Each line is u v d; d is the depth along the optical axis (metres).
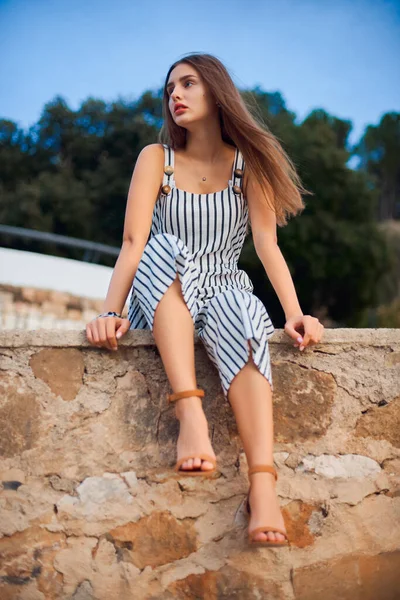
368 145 32.47
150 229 2.29
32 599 1.84
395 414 2.09
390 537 2.01
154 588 1.87
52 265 8.38
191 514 1.93
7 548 1.86
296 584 1.92
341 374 2.09
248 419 1.80
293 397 2.05
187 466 1.70
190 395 1.79
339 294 15.92
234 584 1.89
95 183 17.31
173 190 2.22
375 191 16.88
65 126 18.42
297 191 2.26
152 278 1.89
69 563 1.87
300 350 2.07
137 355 2.02
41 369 1.97
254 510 1.71
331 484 2.01
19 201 16.48
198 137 2.28
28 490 1.89
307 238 15.40
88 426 1.95
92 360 2.00
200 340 2.03
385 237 16.61
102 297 8.55
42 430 1.93
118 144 18.02
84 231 16.70
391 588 1.97
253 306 1.87
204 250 2.16
